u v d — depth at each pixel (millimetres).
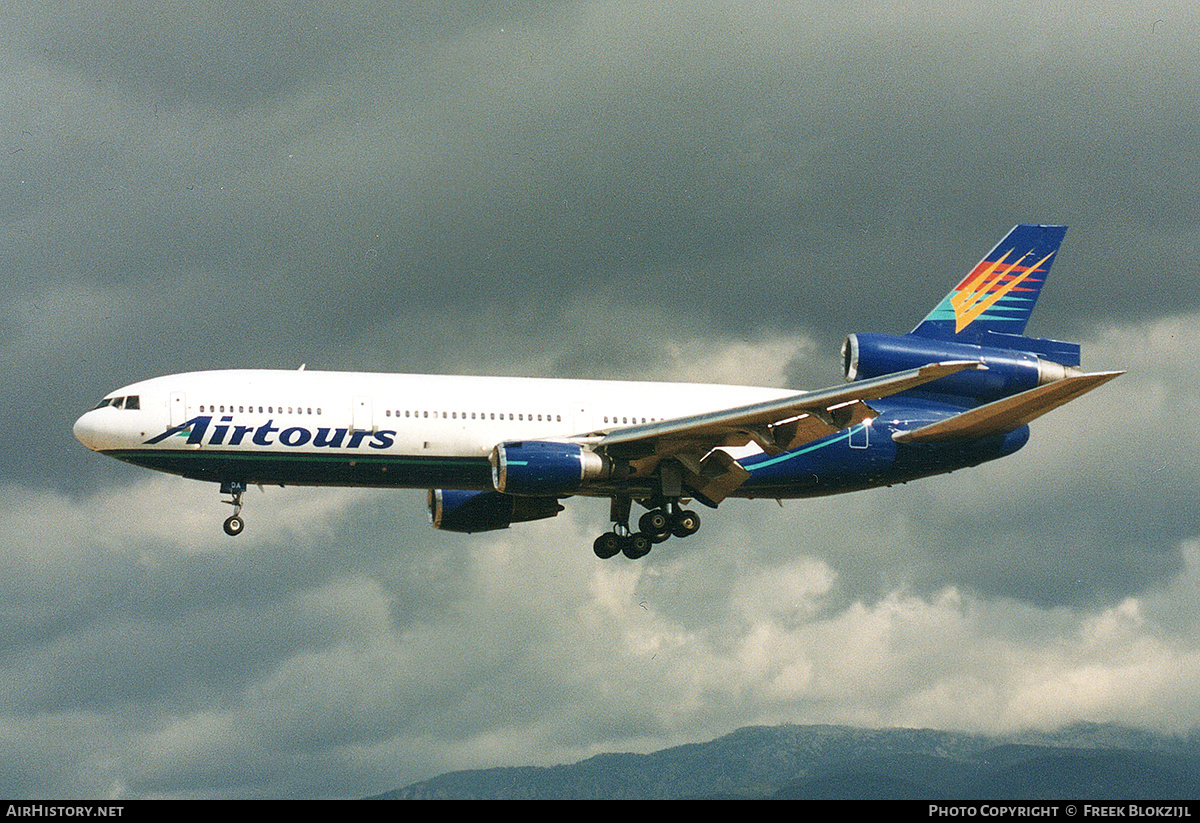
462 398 144000
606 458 145250
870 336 159125
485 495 163750
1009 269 164875
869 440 155875
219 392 137000
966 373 158750
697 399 153750
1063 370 161500
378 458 139875
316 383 140625
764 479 155375
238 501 143375
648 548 158875
